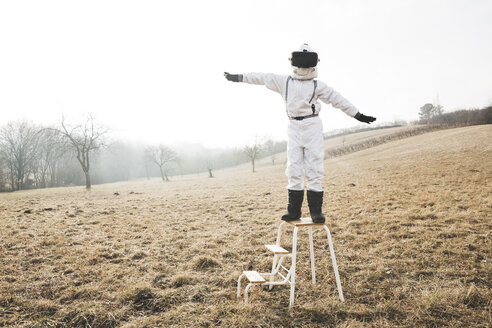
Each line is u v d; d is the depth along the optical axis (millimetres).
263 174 41281
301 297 4113
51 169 61781
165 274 5156
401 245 6316
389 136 58344
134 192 23234
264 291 4332
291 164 3859
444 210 9492
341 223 8758
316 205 3854
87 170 32219
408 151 34000
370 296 4094
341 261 5570
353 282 4602
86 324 3539
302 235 7652
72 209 13586
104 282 4809
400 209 10164
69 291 4434
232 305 3867
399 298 4035
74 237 8016
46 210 13312
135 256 6281
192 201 15586
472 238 6457
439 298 3865
